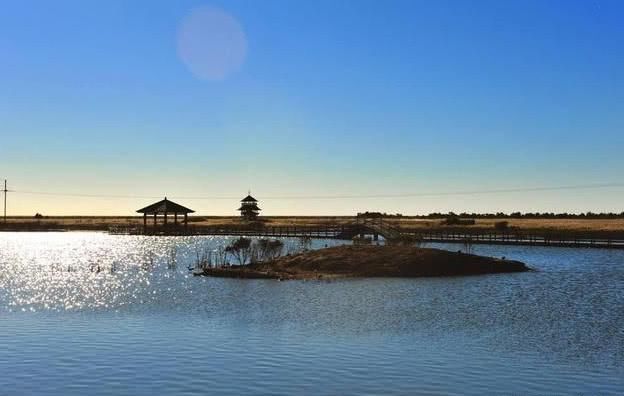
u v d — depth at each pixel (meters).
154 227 131.50
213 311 30.08
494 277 44.69
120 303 33.03
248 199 151.88
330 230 107.88
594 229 110.50
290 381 17.86
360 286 39.53
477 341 23.20
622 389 17.31
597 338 23.83
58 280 45.88
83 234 151.88
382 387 17.33
